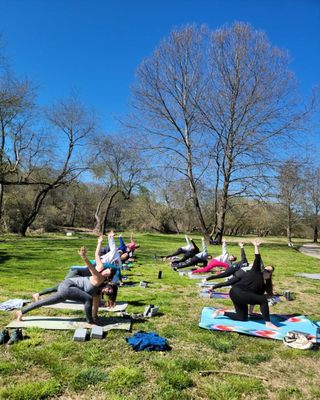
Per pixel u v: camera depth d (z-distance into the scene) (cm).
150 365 450
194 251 1405
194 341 547
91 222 5997
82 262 1470
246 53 2522
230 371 446
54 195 4725
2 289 855
